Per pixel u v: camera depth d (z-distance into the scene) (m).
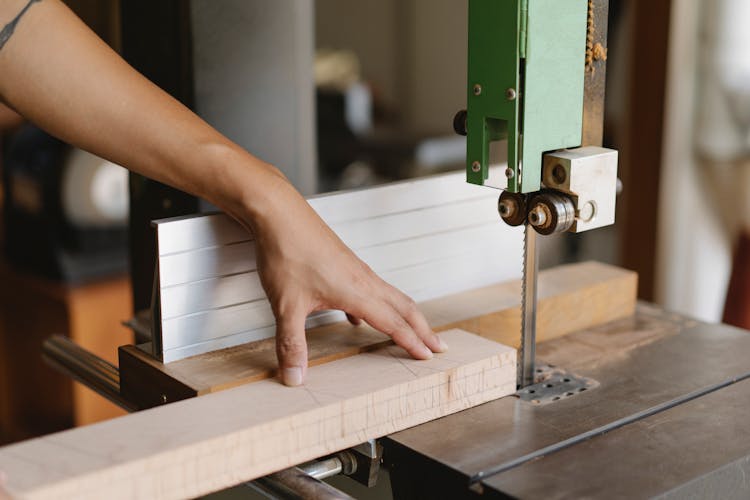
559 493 0.86
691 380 1.12
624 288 1.33
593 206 0.99
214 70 1.23
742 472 0.93
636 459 0.93
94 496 0.81
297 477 0.92
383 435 0.98
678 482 0.88
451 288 1.24
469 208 1.24
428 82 3.05
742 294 2.05
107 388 1.12
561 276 1.33
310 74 1.32
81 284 2.15
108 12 1.68
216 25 1.21
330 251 0.99
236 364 1.02
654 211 2.15
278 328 0.99
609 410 1.03
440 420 1.01
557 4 0.94
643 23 2.08
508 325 1.21
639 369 1.15
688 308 2.21
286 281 0.98
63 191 2.08
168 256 1.00
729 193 2.11
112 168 2.13
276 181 0.99
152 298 1.03
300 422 0.92
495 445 0.95
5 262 2.26
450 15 2.97
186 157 0.98
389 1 2.97
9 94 0.98
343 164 2.82
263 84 1.27
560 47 0.95
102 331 2.16
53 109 0.98
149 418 0.90
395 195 1.16
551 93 0.96
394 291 1.04
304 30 1.29
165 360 1.03
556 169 0.98
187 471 0.86
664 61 2.05
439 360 1.04
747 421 1.02
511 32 0.93
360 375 1.00
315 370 1.02
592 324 1.30
